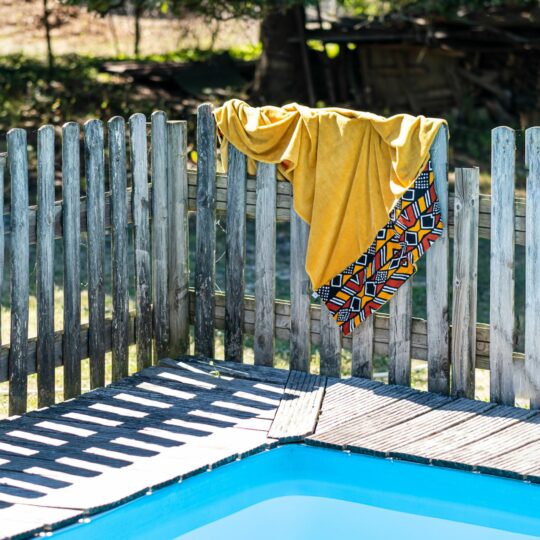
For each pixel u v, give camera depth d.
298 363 6.96
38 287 6.36
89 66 17.66
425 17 16.39
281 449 5.90
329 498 5.81
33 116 15.52
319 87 17.12
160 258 7.14
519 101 16.91
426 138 6.25
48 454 5.70
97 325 6.75
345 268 6.62
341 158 6.47
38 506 5.08
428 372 6.55
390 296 6.55
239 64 17.73
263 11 14.22
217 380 6.84
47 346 6.46
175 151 7.12
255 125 6.75
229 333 7.19
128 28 21.25
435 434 5.93
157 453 5.71
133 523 5.26
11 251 6.19
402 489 5.70
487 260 10.89
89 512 5.04
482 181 14.04
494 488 5.50
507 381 6.33
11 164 6.12
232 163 6.96
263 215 6.90
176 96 16.80
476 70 17.05
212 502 5.61
